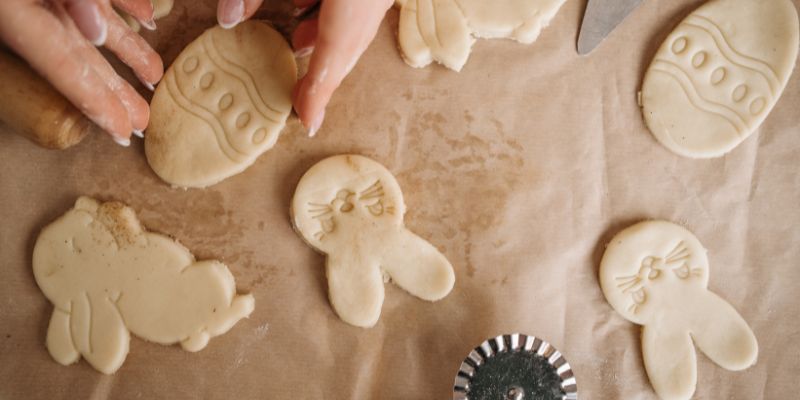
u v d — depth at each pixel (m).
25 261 0.39
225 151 0.38
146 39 0.39
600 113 0.40
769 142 0.40
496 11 0.39
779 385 0.39
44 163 0.39
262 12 0.40
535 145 0.40
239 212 0.39
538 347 0.36
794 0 0.40
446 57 0.39
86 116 0.35
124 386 0.38
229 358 0.38
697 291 0.39
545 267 0.40
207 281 0.38
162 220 0.39
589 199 0.40
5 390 0.38
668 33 0.40
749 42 0.40
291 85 0.39
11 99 0.34
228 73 0.39
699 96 0.40
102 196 0.39
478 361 0.36
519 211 0.40
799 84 0.40
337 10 0.33
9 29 0.32
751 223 0.40
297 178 0.39
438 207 0.40
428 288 0.39
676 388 0.39
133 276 0.38
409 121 0.40
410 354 0.39
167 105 0.39
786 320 0.40
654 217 0.40
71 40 0.33
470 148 0.40
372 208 0.39
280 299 0.39
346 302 0.38
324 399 0.38
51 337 0.38
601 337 0.39
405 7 0.39
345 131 0.40
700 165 0.40
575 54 0.40
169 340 0.38
